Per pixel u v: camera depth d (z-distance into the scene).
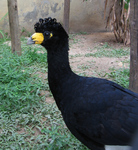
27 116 0.96
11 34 1.58
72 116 0.64
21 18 2.60
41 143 0.82
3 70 1.20
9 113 0.98
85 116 0.61
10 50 1.71
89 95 0.63
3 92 1.03
